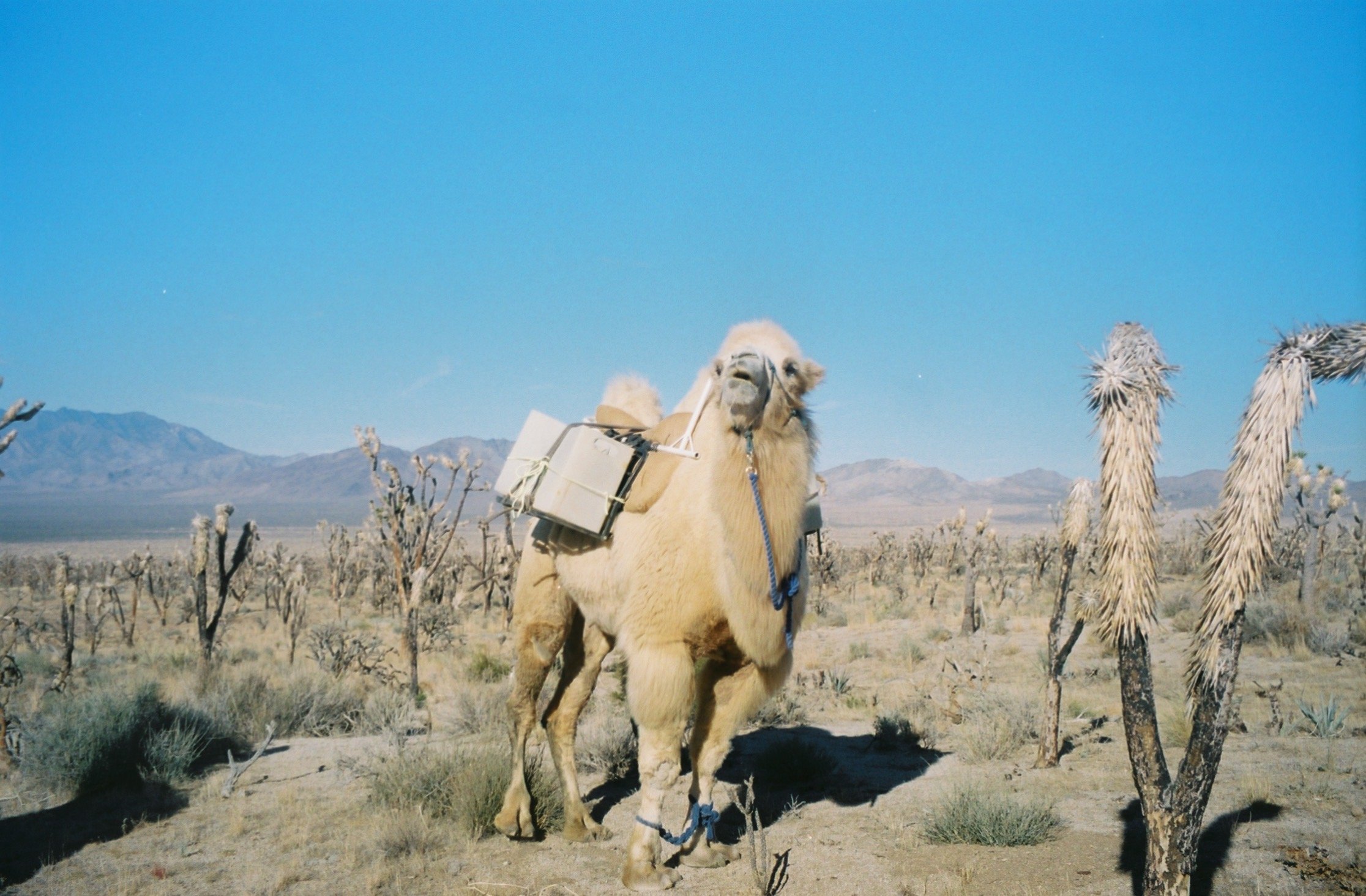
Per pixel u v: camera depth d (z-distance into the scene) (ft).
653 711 18.90
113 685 40.01
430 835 22.81
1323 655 46.98
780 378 17.70
